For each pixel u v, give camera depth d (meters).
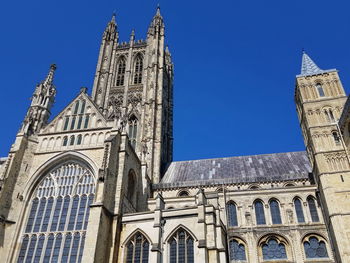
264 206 64.62
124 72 109.81
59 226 50.56
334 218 53.88
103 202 48.81
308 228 59.75
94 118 63.00
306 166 76.56
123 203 54.59
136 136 90.62
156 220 49.06
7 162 55.69
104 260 46.62
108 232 49.12
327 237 58.19
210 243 45.94
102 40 118.06
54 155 58.28
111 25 121.00
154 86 99.50
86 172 55.91
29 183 55.62
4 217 51.38
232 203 66.44
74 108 65.69
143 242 48.66
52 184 56.00
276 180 71.81
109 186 52.03
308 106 68.31
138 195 66.50
